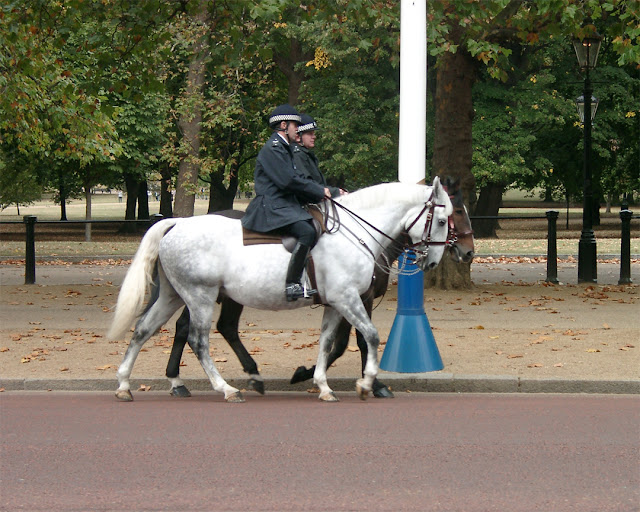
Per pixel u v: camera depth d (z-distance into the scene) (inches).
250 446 279.4
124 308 354.6
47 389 386.9
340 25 651.5
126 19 589.0
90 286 765.3
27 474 249.0
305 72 1353.3
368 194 364.8
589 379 374.3
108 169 1481.3
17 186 1673.2
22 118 836.6
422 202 363.6
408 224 362.9
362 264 354.0
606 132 1483.8
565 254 1061.1
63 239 1555.1
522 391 376.2
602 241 1262.3
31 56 744.3
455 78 686.5
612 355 426.3
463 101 692.1
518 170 1362.0
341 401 358.3
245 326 532.1
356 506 219.8
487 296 660.7
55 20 613.0
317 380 359.9
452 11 617.0
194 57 650.8
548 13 610.9
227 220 362.3
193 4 603.8
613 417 319.9
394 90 1344.7
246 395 379.6
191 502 223.8
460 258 366.3
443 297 654.5
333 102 1334.9
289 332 509.0
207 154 1427.2
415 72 408.8
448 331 500.4
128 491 233.0
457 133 692.7
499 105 1397.6
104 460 263.3
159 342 481.7
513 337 478.6
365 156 1282.0
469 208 704.4
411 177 410.3
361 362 412.8
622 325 518.3
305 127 364.2
